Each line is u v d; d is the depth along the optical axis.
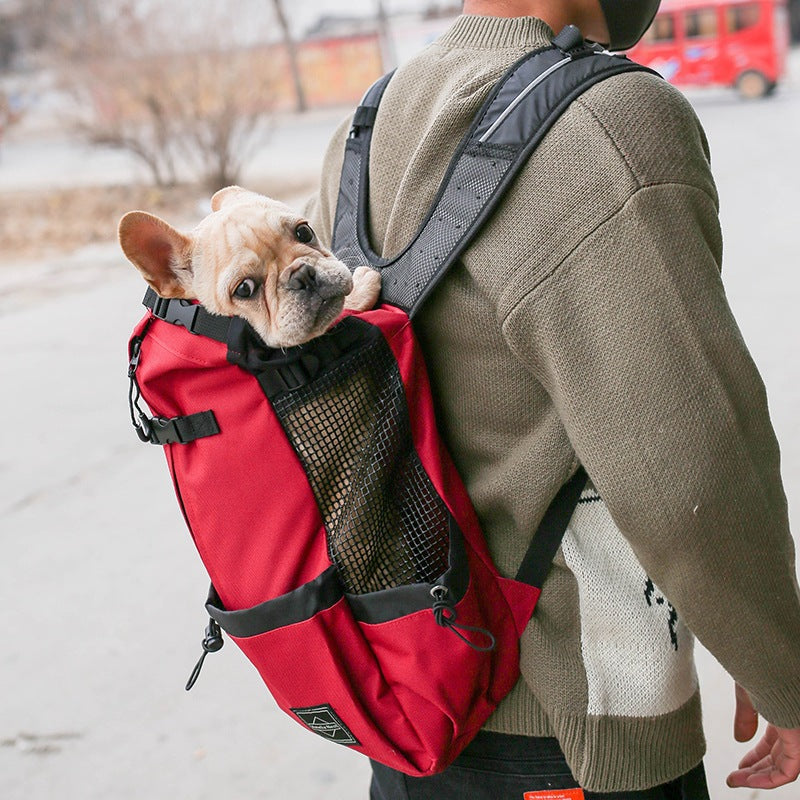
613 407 1.11
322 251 1.33
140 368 1.25
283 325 1.17
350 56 26.72
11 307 9.15
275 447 1.20
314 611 1.21
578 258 1.12
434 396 1.31
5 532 4.48
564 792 1.33
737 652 1.16
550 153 1.14
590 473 1.15
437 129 1.23
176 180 15.69
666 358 1.08
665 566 1.14
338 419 1.21
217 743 2.93
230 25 14.31
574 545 1.26
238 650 3.40
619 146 1.11
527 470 1.24
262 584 1.24
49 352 7.39
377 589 1.24
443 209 1.22
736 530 1.11
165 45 14.30
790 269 6.75
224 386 1.21
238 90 14.41
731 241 7.79
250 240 1.24
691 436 1.08
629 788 1.26
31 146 24.30
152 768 2.85
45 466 5.18
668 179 1.10
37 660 3.46
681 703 1.28
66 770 2.88
